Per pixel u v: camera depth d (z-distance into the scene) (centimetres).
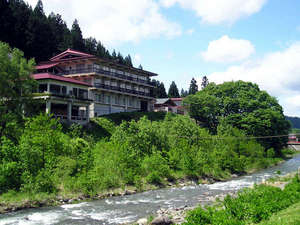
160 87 13088
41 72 5278
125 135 4097
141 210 2286
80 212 2194
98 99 6022
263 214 1545
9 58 3631
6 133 3119
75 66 6191
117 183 3098
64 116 4612
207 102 7138
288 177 3912
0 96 3456
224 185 3653
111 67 6531
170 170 3869
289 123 8056
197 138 5006
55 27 9625
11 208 2202
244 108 6988
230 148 5200
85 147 3281
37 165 2705
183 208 2328
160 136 4347
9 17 6962
